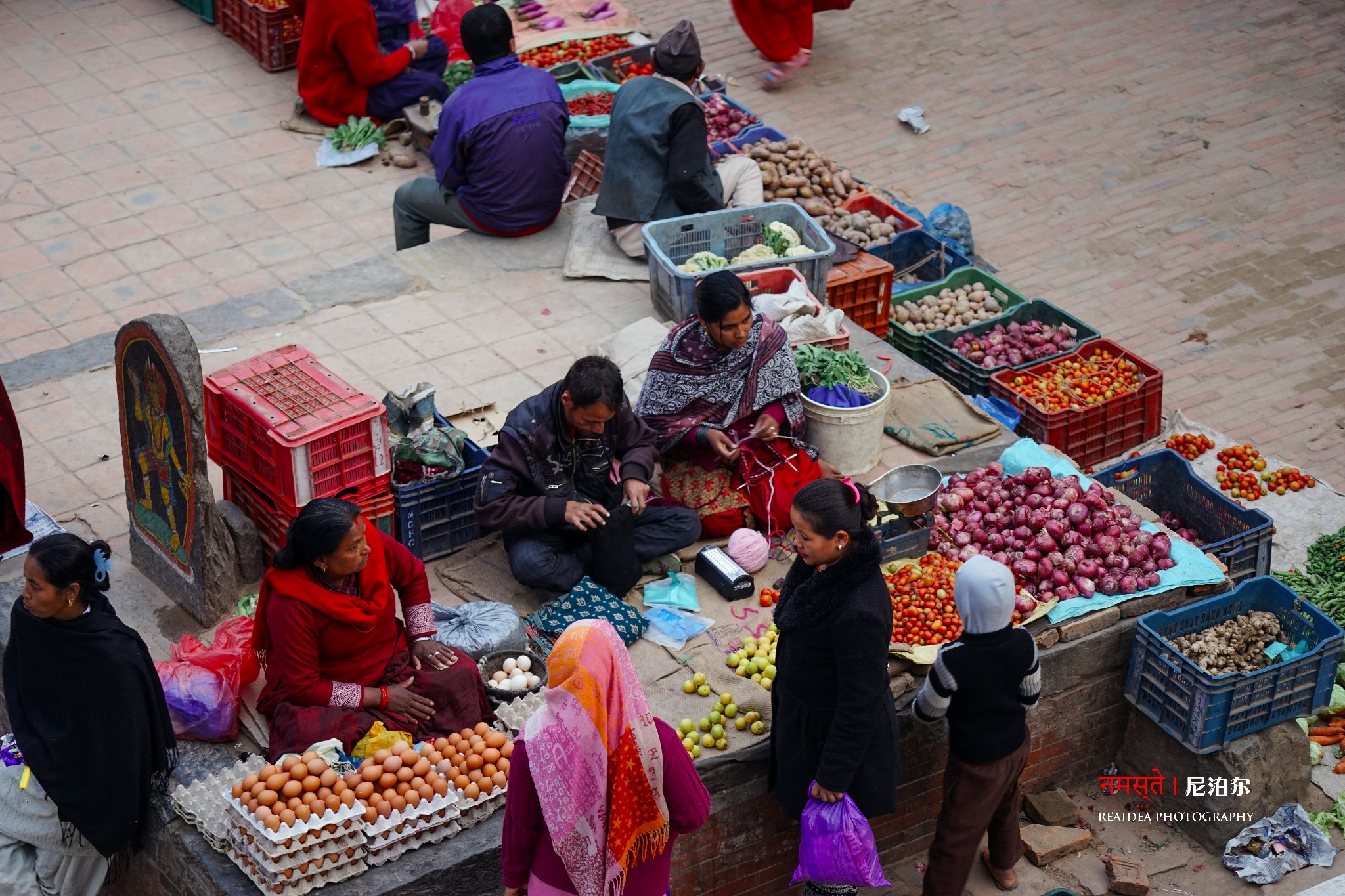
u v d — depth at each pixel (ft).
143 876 17.97
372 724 16.87
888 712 16.70
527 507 19.35
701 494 21.13
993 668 16.97
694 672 18.86
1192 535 23.70
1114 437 26.76
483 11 28.27
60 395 25.09
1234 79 39.73
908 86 39.47
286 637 16.55
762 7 38.52
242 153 34.42
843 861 16.55
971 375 27.20
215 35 39.45
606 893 13.88
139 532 20.03
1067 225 33.73
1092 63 40.63
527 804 13.82
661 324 25.22
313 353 25.71
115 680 16.14
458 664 17.60
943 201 34.50
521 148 28.17
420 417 20.35
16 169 33.24
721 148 32.30
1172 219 33.99
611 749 13.38
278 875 15.39
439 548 20.80
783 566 20.88
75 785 16.53
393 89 34.94
